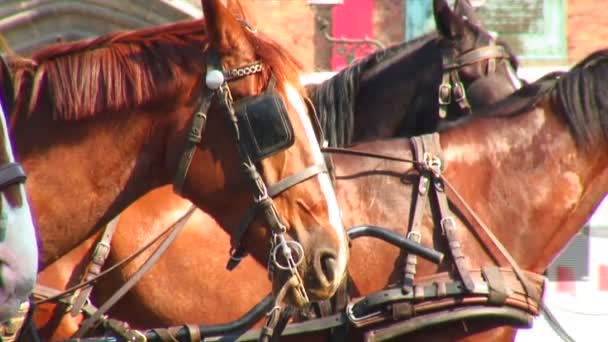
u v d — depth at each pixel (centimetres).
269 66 865
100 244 1089
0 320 678
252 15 901
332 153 1118
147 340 1052
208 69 859
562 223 1118
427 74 1309
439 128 1177
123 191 870
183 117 860
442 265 1071
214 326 1058
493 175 1111
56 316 1073
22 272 679
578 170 1124
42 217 865
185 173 860
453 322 1067
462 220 1086
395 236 1050
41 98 874
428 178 1092
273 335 1048
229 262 869
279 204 852
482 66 1295
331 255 844
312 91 1327
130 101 865
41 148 870
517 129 1127
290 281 844
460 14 1352
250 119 852
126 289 1087
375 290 1073
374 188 1094
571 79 1142
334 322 1062
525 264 1107
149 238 1105
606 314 1703
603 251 1708
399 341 1075
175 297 1104
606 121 1130
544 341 1692
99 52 877
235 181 853
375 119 1316
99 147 869
